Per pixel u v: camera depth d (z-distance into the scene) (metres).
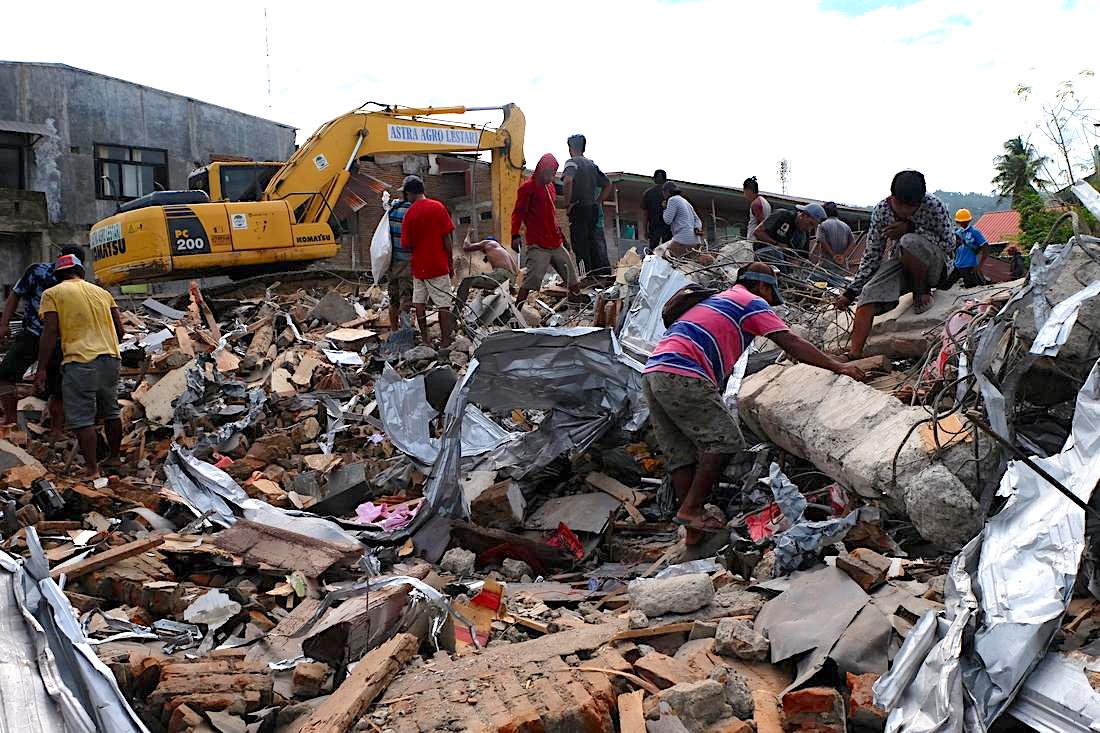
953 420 4.77
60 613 3.60
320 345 10.73
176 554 5.21
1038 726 2.87
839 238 10.46
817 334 7.56
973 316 5.41
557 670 3.38
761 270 5.24
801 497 4.70
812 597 3.78
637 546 5.68
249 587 4.85
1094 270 4.64
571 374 6.85
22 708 3.00
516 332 6.23
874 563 3.94
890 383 5.99
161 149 25.72
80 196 24.03
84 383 7.00
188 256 12.88
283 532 5.41
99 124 24.38
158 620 4.54
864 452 4.83
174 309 13.60
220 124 27.31
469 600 4.59
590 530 5.87
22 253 22.86
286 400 8.93
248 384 9.77
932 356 5.85
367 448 8.12
